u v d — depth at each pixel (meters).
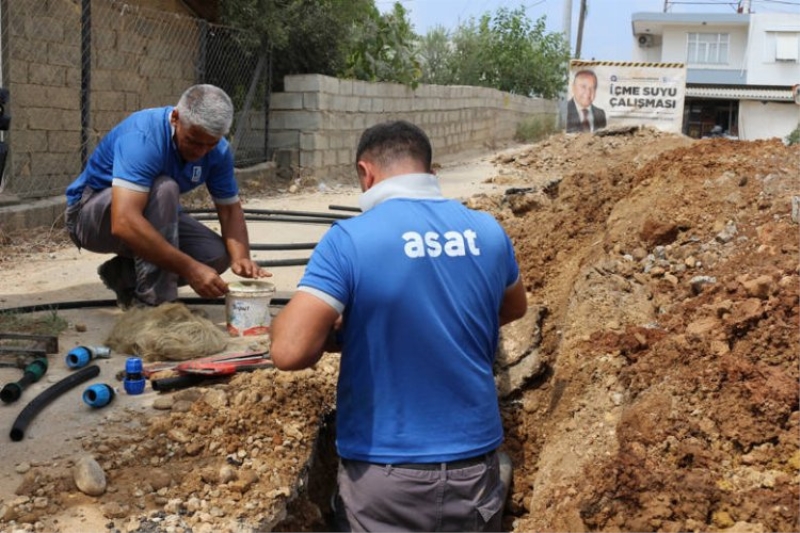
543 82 27.33
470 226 3.04
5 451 3.53
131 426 3.78
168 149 4.77
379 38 15.86
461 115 19.42
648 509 2.88
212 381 4.23
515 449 4.12
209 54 11.80
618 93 16.84
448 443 2.84
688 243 4.78
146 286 4.96
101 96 9.96
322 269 2.85
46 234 8.08
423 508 2.83
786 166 5.30
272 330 2.88
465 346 2.92
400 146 3.08
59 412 3.90
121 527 3.09
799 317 3.47
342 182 13.44
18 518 3.09
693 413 3.25
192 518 3.16
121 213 4.61
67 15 9.26
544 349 4.51
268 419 3.84
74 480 3.29
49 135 9.16
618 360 3.89
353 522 2.92
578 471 3.37
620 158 13.41
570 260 5.61
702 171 5.48
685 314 4.04
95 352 4.53
